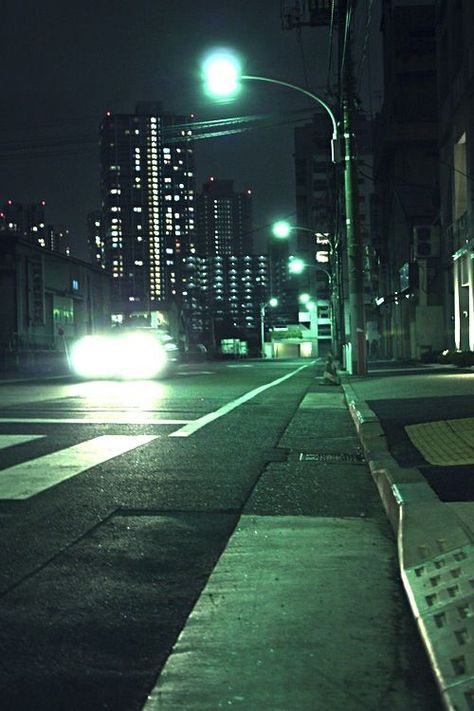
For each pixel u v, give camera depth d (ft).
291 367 142.31
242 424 39.55
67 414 44.57
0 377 103.91
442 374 76.02
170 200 639.35
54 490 22.49
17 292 174.29
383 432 30.76
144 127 634.02
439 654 9.98
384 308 218.79
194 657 10.78
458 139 112.57
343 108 77.61
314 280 422.82
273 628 11.81
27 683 10.05
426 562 13.48
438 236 135.13
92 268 233.14
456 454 24.66
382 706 9.31
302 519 18.99
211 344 388.98
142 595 13.42
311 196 419.74
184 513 19.66
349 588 13.65
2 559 15.61
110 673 10.33
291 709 9.25
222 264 599.16
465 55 104.53
